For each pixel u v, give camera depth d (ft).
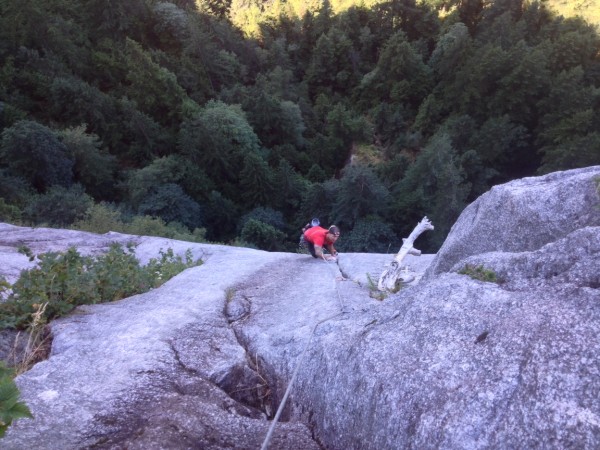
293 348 12.59
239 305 17.06
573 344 7.61
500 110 163.53
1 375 8.73
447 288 10.66
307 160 179.73
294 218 151.33
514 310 9.00
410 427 8.13
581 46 180.14
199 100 192.65
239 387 12.44
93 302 18.33
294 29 256.32
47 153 119.55
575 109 151.02
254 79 229.66
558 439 6.60
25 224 68.80
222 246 34.50
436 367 8.64
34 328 15.33
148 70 167.84
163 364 12.30
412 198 131.13
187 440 9.24
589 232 9.91
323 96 215.51
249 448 9.50
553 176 15.31
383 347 9.88
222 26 233.76
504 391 7.56
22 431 9.09
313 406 10.56
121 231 63.72
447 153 135.54
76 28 191.11
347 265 23.07
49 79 158.30
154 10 213.25
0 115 138.10
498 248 14.34
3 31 166.09
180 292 18.80
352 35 246.47
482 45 200.23
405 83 197.26
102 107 156.15
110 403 10.34
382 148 183.11
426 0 250.37
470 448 7.19
